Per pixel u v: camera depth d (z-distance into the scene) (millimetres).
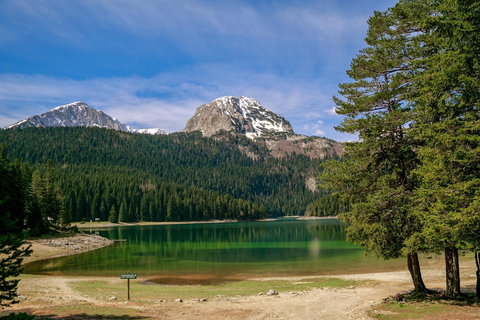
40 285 22719
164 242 65000
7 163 55312
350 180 17422
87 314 13516
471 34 12117
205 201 179625
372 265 35250
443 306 14414
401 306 15273
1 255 35969
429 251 16922
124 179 184750
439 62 12758
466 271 26984
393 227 15766
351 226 17125
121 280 28062
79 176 167125
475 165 12398
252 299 18672
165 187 185875
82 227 125375
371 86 18094
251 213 193125
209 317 14055
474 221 11633
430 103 13750
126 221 145750
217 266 36094
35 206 59938
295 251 48125
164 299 18797
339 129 17797
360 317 13992
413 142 15883
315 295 19734
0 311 13742
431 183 13352
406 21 16266
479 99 12516
